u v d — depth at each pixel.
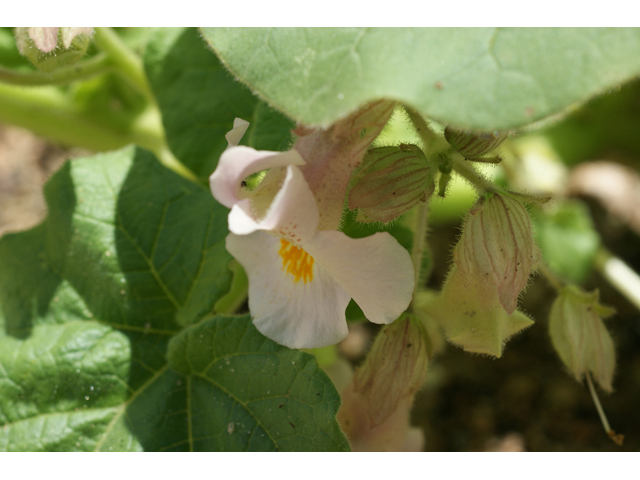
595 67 0.09
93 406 0.14
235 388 0.13
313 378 0.13
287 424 0.13
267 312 0.12
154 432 0.14
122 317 0.15
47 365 0.15
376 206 0.11
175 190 0.15
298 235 0.10
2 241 0.16
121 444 0.14
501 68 0.09
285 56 0.11
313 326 0.11
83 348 0.15
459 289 0.12
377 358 0.13
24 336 0.15
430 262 0.16
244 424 0.13
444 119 0.09
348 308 0.16
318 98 0.10
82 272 0.15
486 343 0.12
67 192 0.15
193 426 0.14
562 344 0.14
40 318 0.15
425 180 0.11
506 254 0.11
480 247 0.11
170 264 0.15
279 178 0.11
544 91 0.09
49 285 0.15
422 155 0.11
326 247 0.10
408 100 0.10
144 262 0.15
